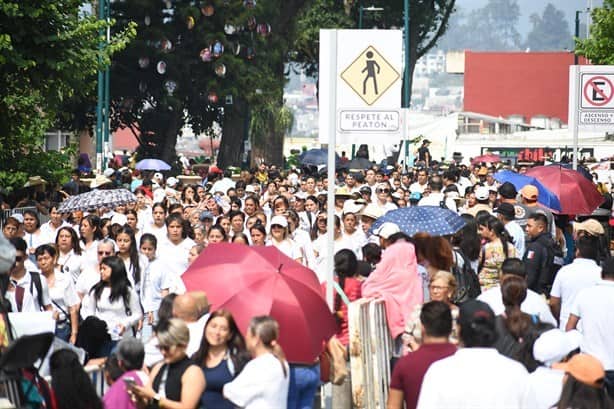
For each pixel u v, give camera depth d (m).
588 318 20.94
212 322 17.72
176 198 52.25
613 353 20.88
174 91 99.19
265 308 19.08
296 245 32.16
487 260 28.05
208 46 95.75
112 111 105.31
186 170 101.25
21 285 25.16
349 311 21.16
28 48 42.84
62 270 30.19
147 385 17.23
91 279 27.08
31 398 15.65
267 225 37.78
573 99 42.41
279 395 17.33
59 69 43.16
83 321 23.59
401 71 23.30
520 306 18.98
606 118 42.44
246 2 98.88
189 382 17.16
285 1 110.19
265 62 105.88
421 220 28.41
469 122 179.38
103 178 53.78
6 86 44.59
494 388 14.69
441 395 14.80
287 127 127.12
